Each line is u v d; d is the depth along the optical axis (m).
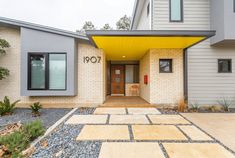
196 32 6.47
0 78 8.34
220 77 9.12
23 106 8.69
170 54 8.72
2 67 8.62
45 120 6.20
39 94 8.22
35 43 8.31
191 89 9.09
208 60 9.13
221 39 8.12
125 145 3.97
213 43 8.80
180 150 3.70
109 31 6.44
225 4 7.93
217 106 8.52
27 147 3.83
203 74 9.14
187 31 6.47
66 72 8.28
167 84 8.72
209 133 4.78
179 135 4.61
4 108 7.07
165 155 3.47
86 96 8.78
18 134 3.96
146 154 3.52
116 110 7.78
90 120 6.11
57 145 4.00
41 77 8.35
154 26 9.02
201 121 6.02
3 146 3.59
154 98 8.71
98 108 8.23
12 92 8.78
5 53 8.80
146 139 4.33
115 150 3.71
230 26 7.94
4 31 8.84
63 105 8.68
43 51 8.29
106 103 8.97
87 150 3.74
